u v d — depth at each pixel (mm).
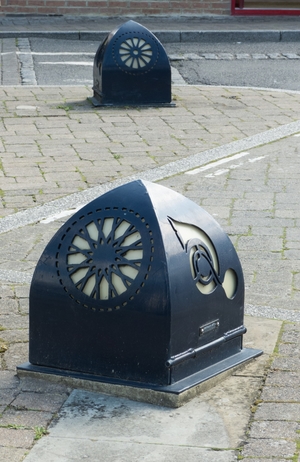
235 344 4332
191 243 3980
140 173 8383
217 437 3584
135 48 11547
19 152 9219
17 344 4578
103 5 20688
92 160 8891
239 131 10195
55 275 4047
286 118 10922
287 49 17156
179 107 11648
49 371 4121
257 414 3773
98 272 3926
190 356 3951
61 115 11070
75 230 4031
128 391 3932
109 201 4012
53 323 4090
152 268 3814
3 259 6062
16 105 11664
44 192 7746
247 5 21703
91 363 4035
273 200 7469
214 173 8383
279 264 5930
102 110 11414
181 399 3854
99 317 3961
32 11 20531
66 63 15383
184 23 20078
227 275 4215
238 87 13250
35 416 3783
